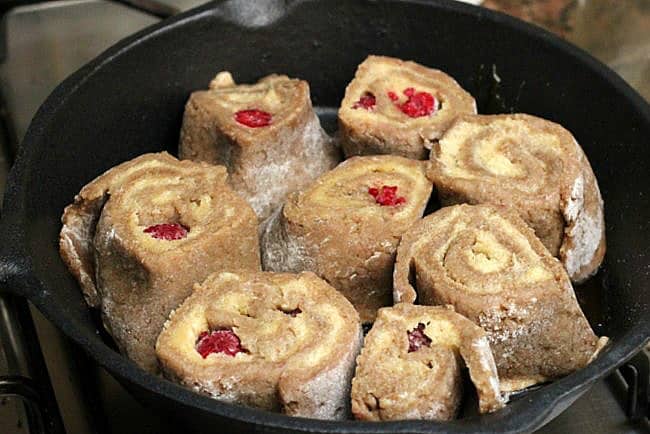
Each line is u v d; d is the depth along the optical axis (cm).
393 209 69
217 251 67
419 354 62
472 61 79
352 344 63
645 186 70
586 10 92
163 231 67
